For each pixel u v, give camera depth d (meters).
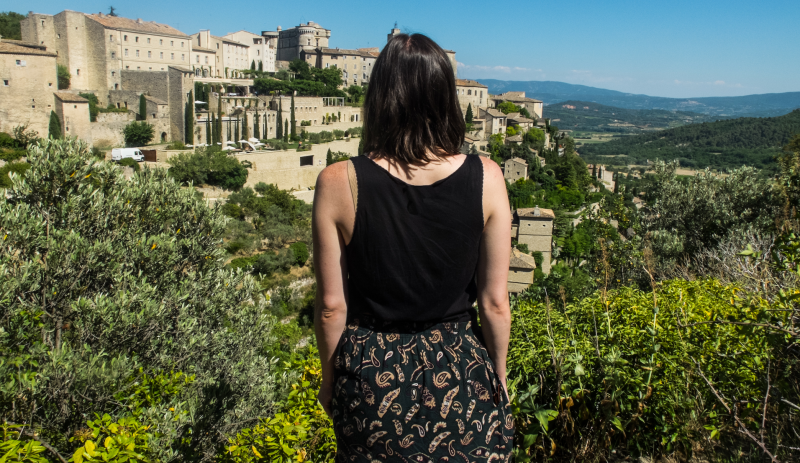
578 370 3.31
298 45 116.56
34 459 2.67
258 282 12.39
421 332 1.77
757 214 14.50
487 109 103.75
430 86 1.68
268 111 75.25
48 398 7.40
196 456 5.32
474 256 1.74
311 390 3.65
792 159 13.55
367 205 1.66
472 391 1.76
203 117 69.94
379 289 1.71
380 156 1.71
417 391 1.71
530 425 2.99
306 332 32.38
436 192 1.67
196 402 7.43
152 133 65.56
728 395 3.94
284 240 41.97
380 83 1.74
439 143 1.72
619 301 4.93
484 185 1.71
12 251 9.34
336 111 85.75
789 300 3.55
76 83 68.69
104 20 70.38
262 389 9.95
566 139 113.94
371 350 1.75
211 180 55.34
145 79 69.56
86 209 10.52
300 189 65.50
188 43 80.69
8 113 52.16
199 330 10.43
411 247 1.66
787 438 3.65
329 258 1.73
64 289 9.54
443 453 1.71
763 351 3.83
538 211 45.28
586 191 81.69
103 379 7.33
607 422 3.50
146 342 9.40
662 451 3.83
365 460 1.75
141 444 3.14
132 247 10.70
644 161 157.25
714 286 6.05
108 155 55.91
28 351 8.33
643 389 3.65
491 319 1.81
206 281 11.47
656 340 3.97
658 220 16.47
